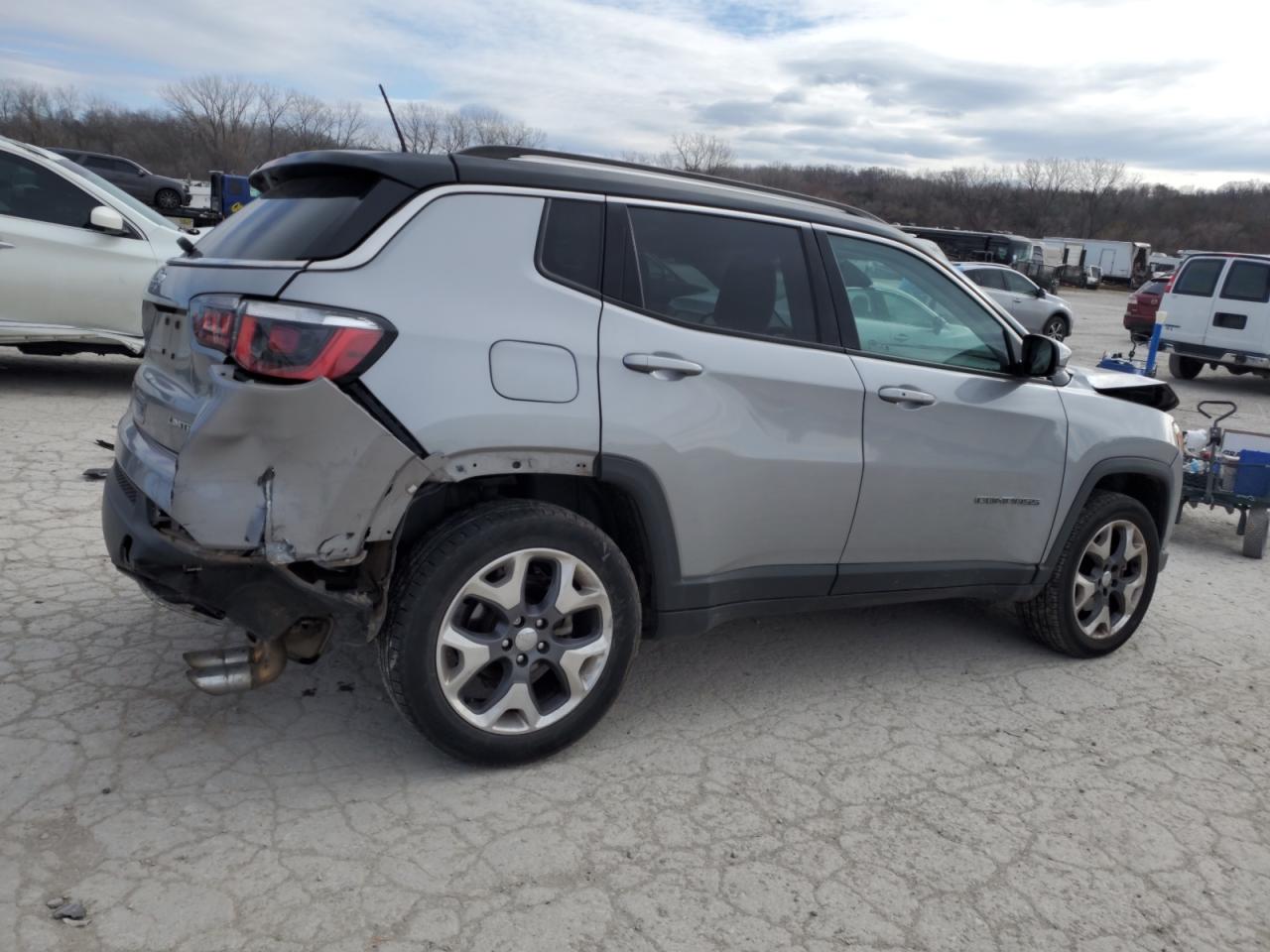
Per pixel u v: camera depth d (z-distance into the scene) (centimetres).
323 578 297
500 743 315
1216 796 347
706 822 306
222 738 329
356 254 284
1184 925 278
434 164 304
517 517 305
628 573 327
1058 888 289
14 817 280
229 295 282
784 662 430
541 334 304
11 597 422
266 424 271
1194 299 1516
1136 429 452
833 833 306
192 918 247
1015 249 3962
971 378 400
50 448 645
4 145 751
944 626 489
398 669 296
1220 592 591
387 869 271
